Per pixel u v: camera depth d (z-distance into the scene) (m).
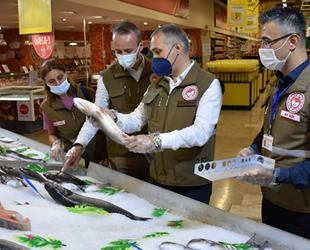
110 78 2.89
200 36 16.48
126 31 2.62
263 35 1.84
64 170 2.33
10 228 1.43
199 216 1.74
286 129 1.85
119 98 2.86
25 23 4.49
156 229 1.64
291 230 1.99
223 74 11.34
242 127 8.70
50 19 4.30
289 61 1.84
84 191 2.09
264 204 2.17
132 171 3.05
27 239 1.36
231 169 1.72
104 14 8.94
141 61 2.83
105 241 1.46
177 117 2.23
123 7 8.65
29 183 1.97
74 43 16.03
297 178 1.67
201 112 2.16
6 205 1.73
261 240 1.50
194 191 2.37
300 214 1.93
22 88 8.17
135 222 1.71
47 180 2.04
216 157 6.31
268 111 2.04
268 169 1.70
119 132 1.85
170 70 2.19
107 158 3.29
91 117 1.90
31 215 1.65
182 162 2.31
